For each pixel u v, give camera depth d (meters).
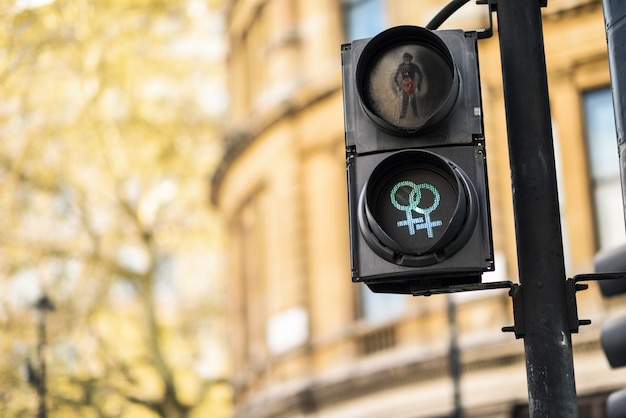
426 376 30.28
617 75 6.92
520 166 6.74
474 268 6.61
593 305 27.48
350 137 6.97
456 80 6.87
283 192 35.62
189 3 47.59
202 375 51.91
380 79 7.02
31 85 41.34
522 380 28.48
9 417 39.28
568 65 29.28
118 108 47.62
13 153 44.06
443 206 6.69
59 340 43.34
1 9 33.62
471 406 29.23
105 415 43.62
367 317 33.03
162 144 48.56
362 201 6.73
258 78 38.44
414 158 6.76
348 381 32.28
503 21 6.97
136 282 47.62
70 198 45.72
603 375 26.94
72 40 43.31
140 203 48.09
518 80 6.86
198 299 50.47
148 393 48.97
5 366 39.66
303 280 34.69
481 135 6.91
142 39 47.56
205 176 49.31
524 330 6.55
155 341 47.25
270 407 35.28
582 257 28.36
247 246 39.31
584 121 29.08
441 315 30.34
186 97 48.78
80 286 45.66
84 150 46.38
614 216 28.52
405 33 7.05
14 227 44.50
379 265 6.71
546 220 6.66
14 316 40.66
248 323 39.78
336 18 34.72
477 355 29.17
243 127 37.69
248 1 38.59
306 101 35.06
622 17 6.93
